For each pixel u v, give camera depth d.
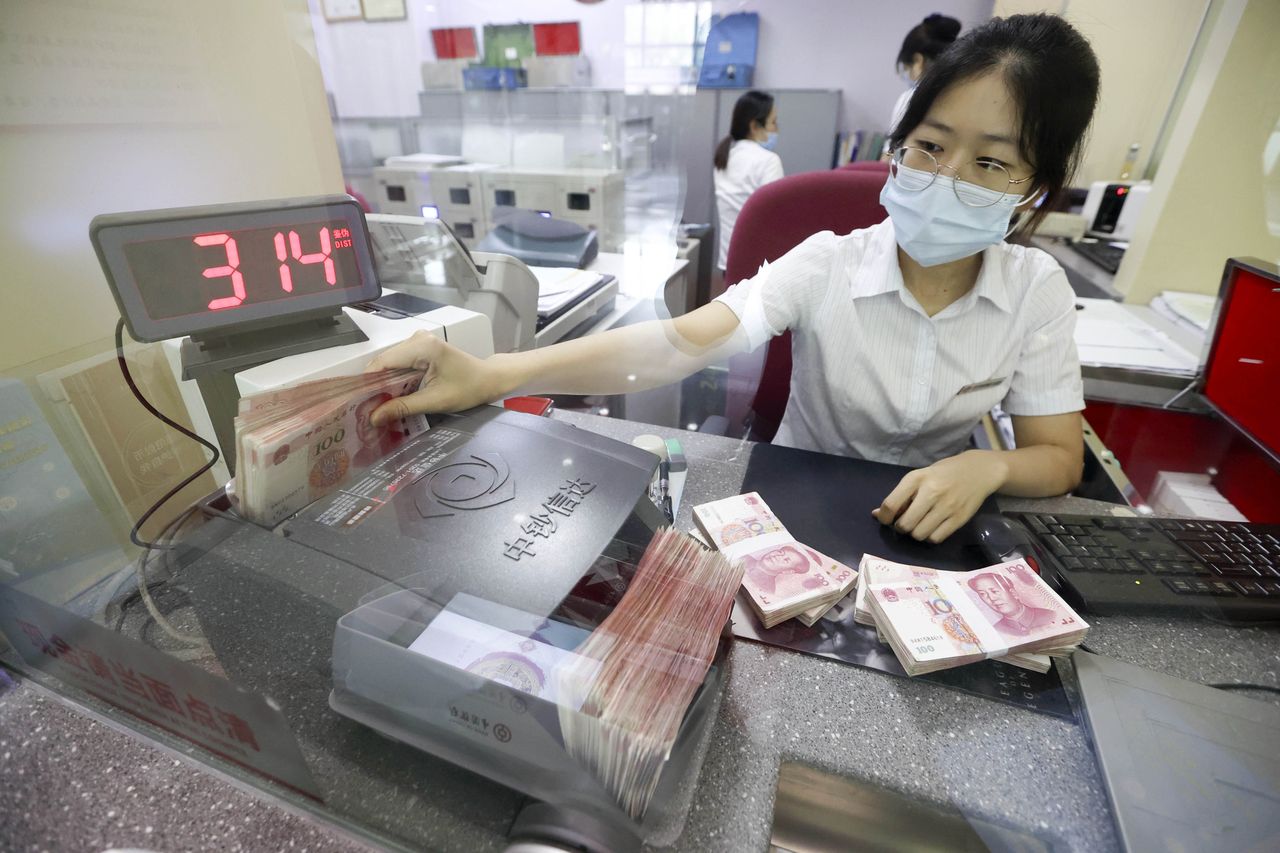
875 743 0.43
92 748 0.42
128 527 0.48
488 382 0.62
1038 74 0.73
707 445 0.79
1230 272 1.00
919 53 1.98
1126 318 1.48
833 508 0.67
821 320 1.03
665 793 0.35
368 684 0.38
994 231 0.84
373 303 0.62
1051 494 0.76
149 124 0.60
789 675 0.48
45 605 0.42
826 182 1.12
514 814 0.36
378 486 0.45
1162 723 0.44
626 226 0.79
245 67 0.69
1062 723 0.45
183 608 0.42
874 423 1.06
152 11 0.59
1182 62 1.95
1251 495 0.94
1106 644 0.53
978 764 0.42
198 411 0.51
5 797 0.39
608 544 0.41
